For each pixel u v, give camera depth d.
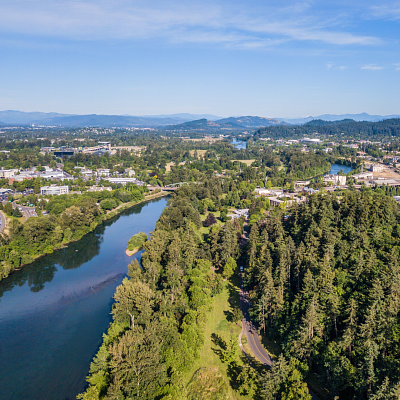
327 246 173.62
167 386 114.25
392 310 122.06
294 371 120.69
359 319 129.75
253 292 170.12
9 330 171.38
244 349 146.12
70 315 184.12
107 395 111.81
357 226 198.50
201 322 149.88
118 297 157.88
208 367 136.12
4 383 136.00
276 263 182.25
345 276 154.25
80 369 143.00
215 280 194.00
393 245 177.50
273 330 152.12
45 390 132.38
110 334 145.75
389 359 113.06
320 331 132.38
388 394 99.62
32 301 199.50
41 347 157.75
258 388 120.00
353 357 121.06
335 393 115.38
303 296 147.50
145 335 129.88
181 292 175.88
